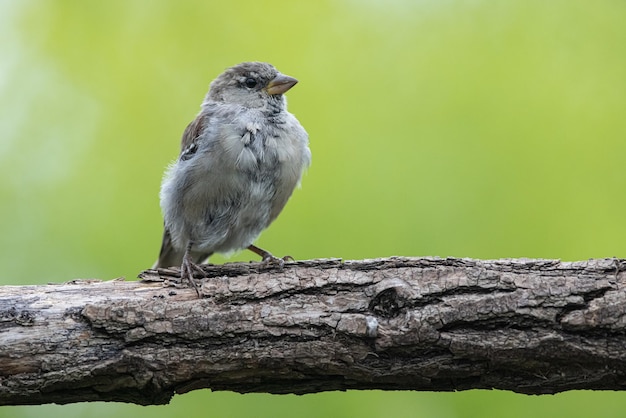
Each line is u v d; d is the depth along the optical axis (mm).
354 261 7395
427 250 11047
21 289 7270
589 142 11867
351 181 11648
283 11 13492
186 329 6918
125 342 6879
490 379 6977
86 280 7527
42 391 6832
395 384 7059
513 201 11430
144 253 11469
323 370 6973
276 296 7141
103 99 12992
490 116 12062
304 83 12766
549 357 6801
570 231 11266
